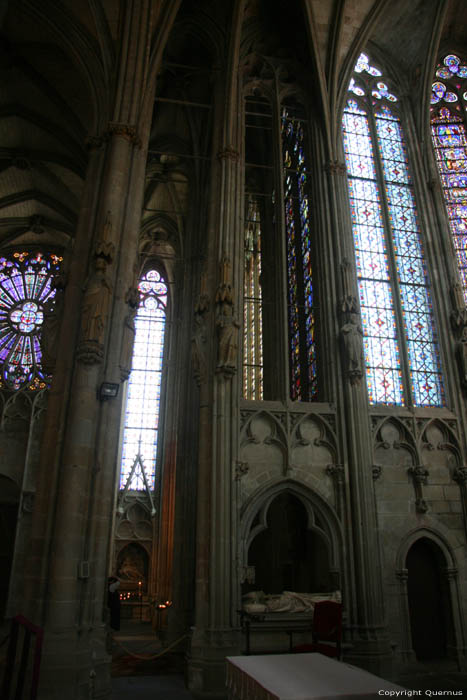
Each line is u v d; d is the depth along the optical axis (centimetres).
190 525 2077
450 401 1892
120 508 2966
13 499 2916
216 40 2205
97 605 1361
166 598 2617
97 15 1961
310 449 1697
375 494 1700
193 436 2250
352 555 1580
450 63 2594
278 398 1792
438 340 2003
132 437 3178
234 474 1562
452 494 1756
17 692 775
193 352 1706
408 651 1553
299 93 2280
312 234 2070
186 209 3053
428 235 2144
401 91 2448
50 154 2873
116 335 1586
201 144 2630
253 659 566
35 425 3012
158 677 1438
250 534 1561
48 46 2331
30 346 3297
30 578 1302
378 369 1911
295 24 2311
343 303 1847
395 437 1784
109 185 1728
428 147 2303
